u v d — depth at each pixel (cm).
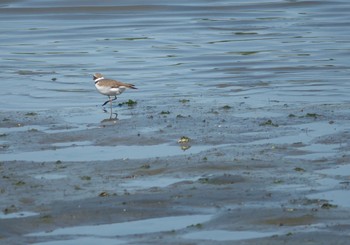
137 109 2123
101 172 1557
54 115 2062
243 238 1229
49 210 1352
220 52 3081
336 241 1205
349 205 1357
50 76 2662
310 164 1590
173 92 2377
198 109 2103
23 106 2202
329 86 2438
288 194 1413
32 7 4066
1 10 4019
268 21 3812
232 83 2506
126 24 3734
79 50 3158
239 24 3734
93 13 3988
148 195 1409
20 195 1422
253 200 1385
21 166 1603
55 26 3697
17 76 2661
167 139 1792
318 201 1370
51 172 1562
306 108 2102
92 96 2341
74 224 1305
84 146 1759
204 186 1459
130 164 1599
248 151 1681
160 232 1265
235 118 1984
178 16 3928
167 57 2998
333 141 1758
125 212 1343
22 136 1838
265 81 2534
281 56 2983
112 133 1852
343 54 3002
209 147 1723
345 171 1546
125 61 2928
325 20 3825
